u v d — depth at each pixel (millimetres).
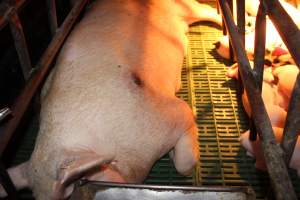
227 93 2607
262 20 1402
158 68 2039
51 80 1903
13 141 2318
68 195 1448
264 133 1224
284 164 1090
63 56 1896
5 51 2787
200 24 3350
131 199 1232
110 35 2014
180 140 1954
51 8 1993
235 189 1211
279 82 2295
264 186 1999
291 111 1071
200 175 2078
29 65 1719
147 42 2105
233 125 2367
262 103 1367
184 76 2766
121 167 1673
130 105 1731
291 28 1104
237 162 2141
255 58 1527
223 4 2061
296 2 3250
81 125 1604
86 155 1492
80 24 2131
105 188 1252
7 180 1484
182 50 2502
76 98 1678
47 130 1630
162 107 1854
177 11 2889
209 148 2227
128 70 1841
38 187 1592
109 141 1633
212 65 2869
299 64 1009
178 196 1220
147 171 1830
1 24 1435
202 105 2516
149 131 1767
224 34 2959
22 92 1644
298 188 1978
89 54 1871
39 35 3080
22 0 1626
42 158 1562
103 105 1672
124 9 2305
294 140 1113
